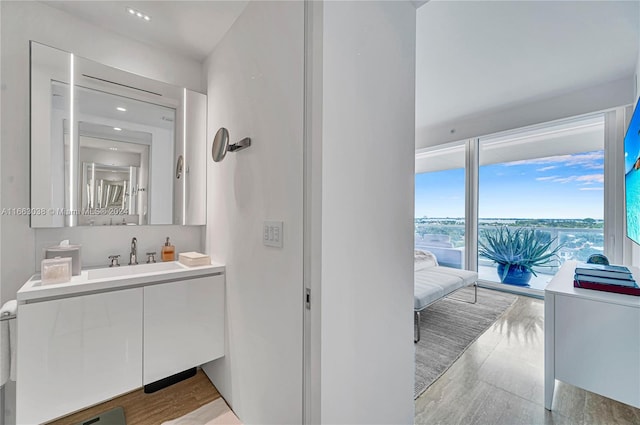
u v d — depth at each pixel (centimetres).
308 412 96
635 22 193
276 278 118
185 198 189
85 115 153
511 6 180
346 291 98
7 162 133
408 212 128
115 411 145
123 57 170
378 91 112
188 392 164
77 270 141
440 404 155
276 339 117
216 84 179
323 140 91
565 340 145
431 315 289
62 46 149
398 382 122
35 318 112
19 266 137
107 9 149
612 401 157
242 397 142
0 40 131
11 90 134
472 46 225
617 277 157
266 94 126
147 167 175
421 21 195
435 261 374
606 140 296
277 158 118
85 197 154
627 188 204
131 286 138
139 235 179
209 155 190
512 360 201
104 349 128
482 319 278
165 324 145
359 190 103
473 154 406
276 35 120
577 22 195
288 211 111
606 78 277
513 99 330
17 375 109
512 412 149
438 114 379
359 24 104
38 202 139
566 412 149
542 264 356
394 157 120
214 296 162
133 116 170
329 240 93
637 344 126
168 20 157
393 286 120
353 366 101
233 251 155
